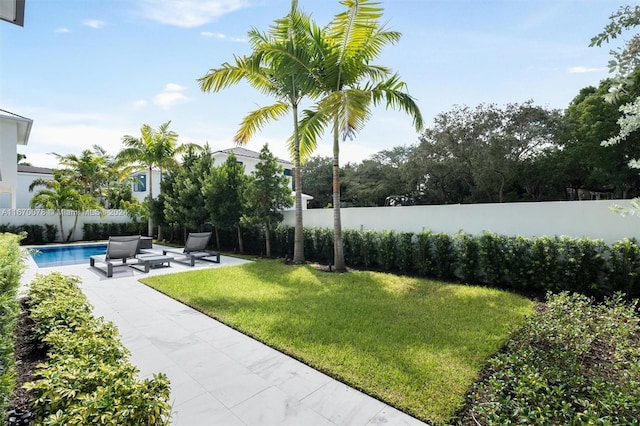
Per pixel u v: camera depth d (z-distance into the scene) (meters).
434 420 2.69
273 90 10.66
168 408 2.10
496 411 2.47
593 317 4.24
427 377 3.33
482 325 4.78
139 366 3.67
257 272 9.04
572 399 2.65
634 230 6.10
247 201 12.54
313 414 2.81
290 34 8.80
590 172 20.89
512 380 2.83
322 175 35.44
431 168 22.73
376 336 4.41
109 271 8.48
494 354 3.84
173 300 6.32
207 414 2.82
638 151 17.61
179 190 15.98
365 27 7.96
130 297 6.55
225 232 15.16
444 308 5.64
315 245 11.20
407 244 8.75
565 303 4.68
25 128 14.24
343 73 9.02
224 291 6.88
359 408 2.89
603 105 18.12
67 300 4.03
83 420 1.80
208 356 3.92
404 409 2.85
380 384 3.22
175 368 3.63
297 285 7.45
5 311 2.94
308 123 10.02
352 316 5.24
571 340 3.40
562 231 6.99
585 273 6.05
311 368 3.62
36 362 3.28
